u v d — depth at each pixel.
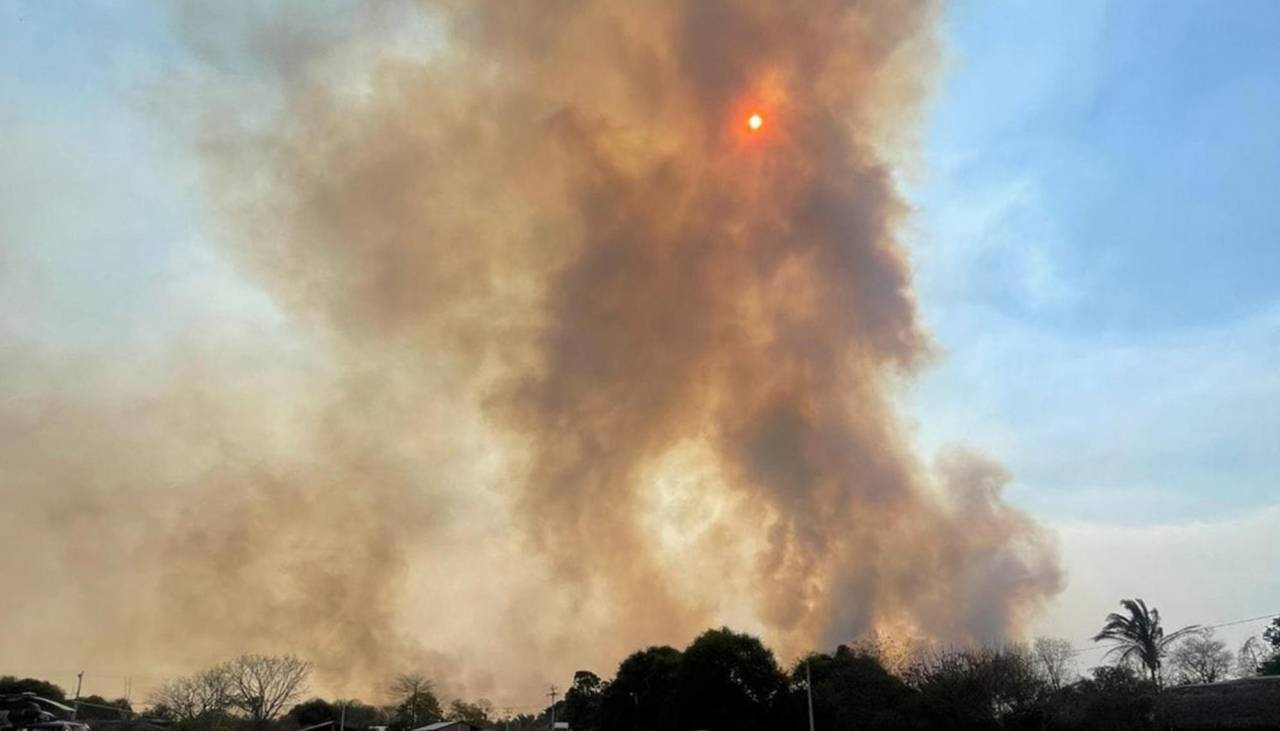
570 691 126.19
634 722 90.25
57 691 101.44
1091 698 56.16
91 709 105.44
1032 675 61.72
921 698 61.59
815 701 68.50
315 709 114.75
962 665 64.19
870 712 62.97
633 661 94.38
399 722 132.00
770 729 73.31
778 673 75.81
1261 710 50.22
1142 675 63.34
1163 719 54.00
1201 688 55.81
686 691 75.62
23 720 52.53
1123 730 54.09
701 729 74.06
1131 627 71.75
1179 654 79.62
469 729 116.12
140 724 98.50
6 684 98.88
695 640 81.38
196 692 102.88
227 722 100.25
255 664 105.00
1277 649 85.06
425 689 138.62
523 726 163.50
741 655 76.06
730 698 74.12
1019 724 59.47
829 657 77.38
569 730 114.44
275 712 104.38
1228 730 50.69
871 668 66.00
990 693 60.59
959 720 60.06
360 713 130.25
